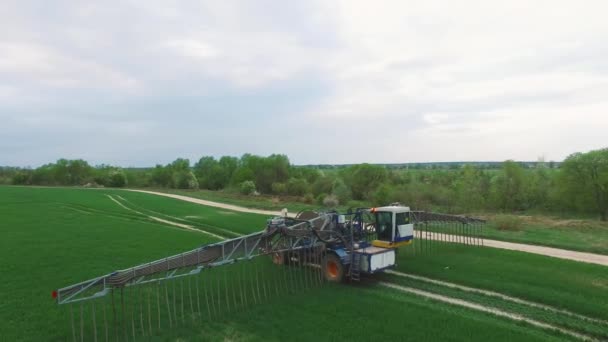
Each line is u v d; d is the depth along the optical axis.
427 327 12.42
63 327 12.66
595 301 14.86
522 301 15.32
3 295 15.63
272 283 17.33
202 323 12.83
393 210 19.00
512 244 28.09
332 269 17.78
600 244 27.50
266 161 89.06
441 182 64.62
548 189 53.16
